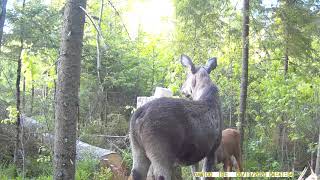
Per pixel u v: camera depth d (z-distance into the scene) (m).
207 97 6.11
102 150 10.22
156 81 15.64
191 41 14.27
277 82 12.07
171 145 5.38
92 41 12.61
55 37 10.51
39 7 10.43
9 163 10.57
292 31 11.85
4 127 11.08
